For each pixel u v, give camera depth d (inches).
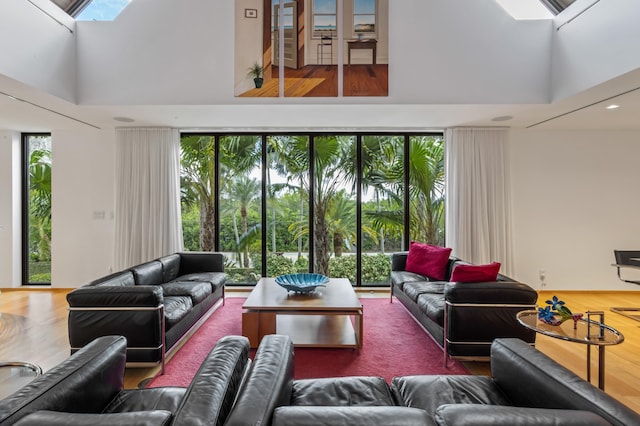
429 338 123.3
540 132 187.9
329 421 36.1
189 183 194.2
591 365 103.3
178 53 140.6
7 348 114.2
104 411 55.7
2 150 190.9
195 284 135.5
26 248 196.4
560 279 188.2
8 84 118.9
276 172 194.1
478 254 178.9
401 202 194.1
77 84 141.2
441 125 179.3
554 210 188.2
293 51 141.2
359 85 140.7
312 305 110.8
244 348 60.0
